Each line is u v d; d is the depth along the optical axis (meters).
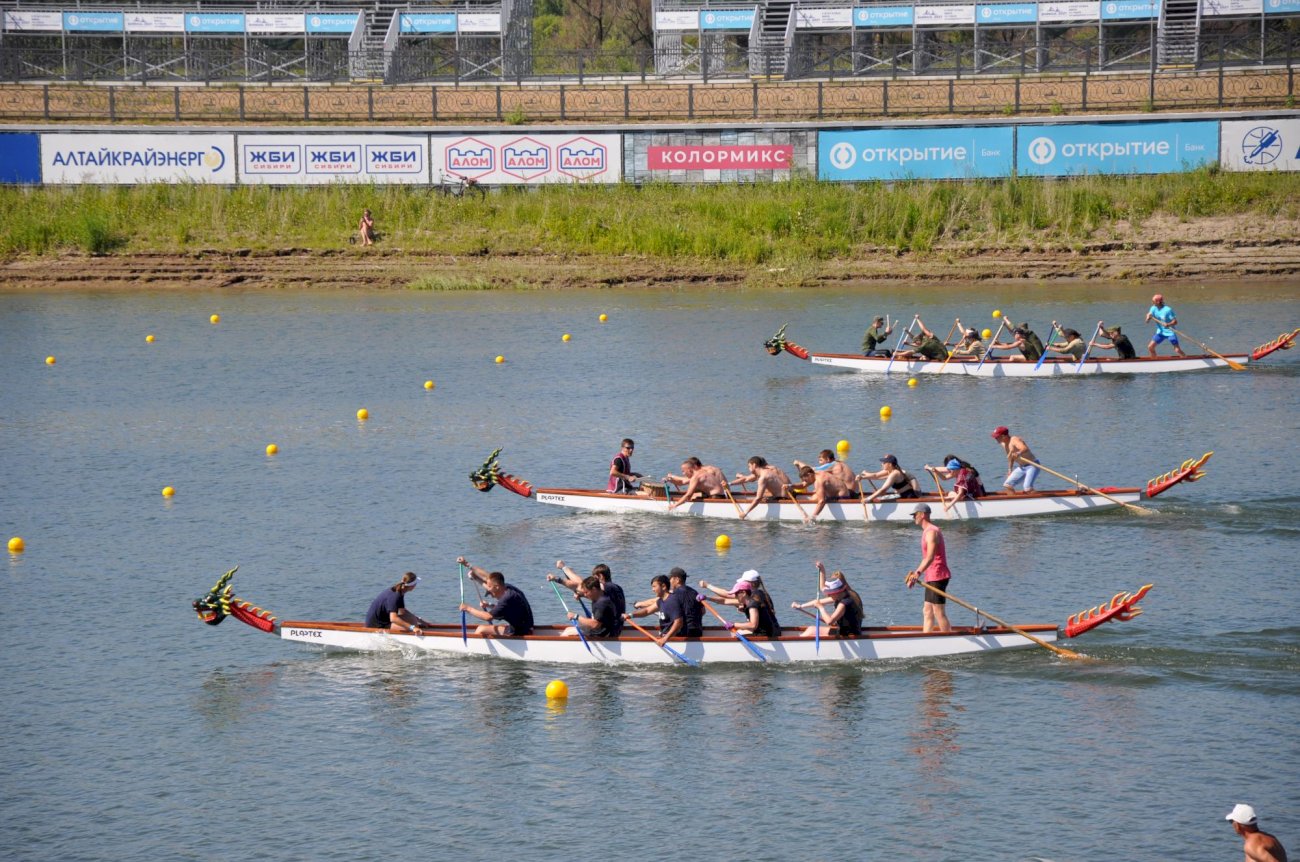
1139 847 39.22
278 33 198.25
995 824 40.56
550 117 172.75
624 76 191.62
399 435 87.62
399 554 65.00
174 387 102.69
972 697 48.97
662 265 149.62
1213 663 50.88
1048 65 180.50
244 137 160.38
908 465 78.94
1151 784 42.56
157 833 41.09
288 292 145.38
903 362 105.88
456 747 46.00
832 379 103.75
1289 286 134.75
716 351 114.00
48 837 40.94
